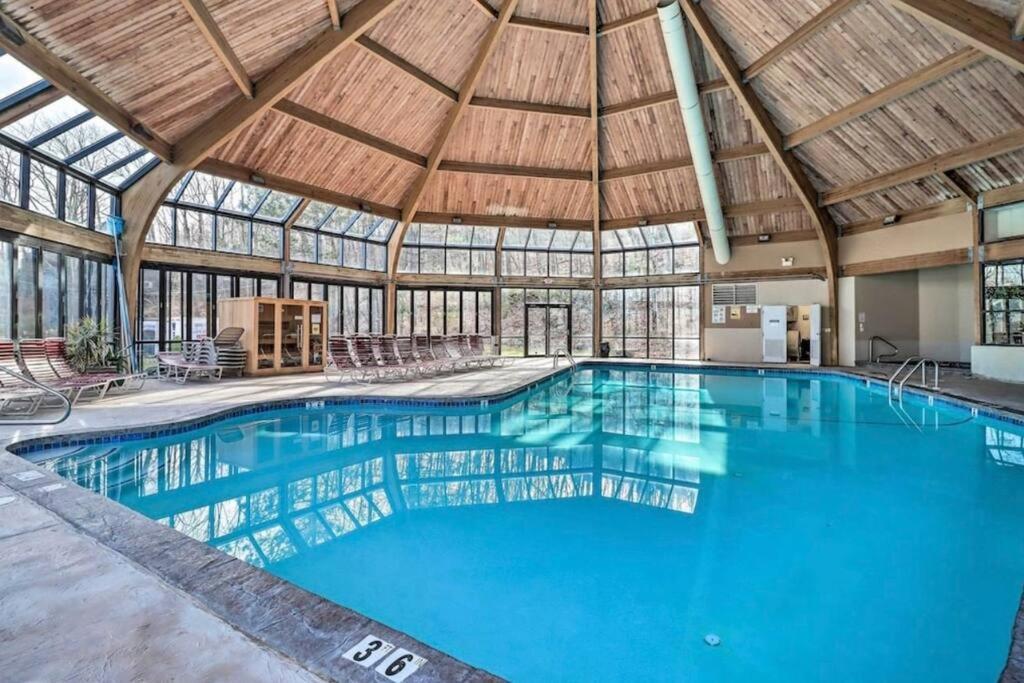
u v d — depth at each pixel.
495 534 3.49
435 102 10.43
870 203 11.30
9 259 6.62
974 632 2.40
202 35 6.44
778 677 2.11
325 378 9.80
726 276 13.88
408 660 1.45
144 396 7.36
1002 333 9.46
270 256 11.65
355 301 13.55
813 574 2.94
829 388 10.09
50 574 1.93
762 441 5.96
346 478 4.62
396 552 3.21
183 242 10.19
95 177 8.25
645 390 9.88
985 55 6.91
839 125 9.49
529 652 2.27
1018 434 6.23
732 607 2.61
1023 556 3.15
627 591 2.77
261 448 5.54
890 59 7.81
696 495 4.23
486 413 7.52
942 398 7.80
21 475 3.26
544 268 15.31
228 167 9.55
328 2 7.13
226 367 9.62
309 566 3.03
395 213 12.68
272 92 7.88
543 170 12.54
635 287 14.91
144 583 1.88
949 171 9.39
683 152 11.84
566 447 5.68
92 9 5.42
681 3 8.39
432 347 11.97
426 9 8.51
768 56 8.70
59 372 6.71
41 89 5.99
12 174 6.71
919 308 12.80
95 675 1.35
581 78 10.49
